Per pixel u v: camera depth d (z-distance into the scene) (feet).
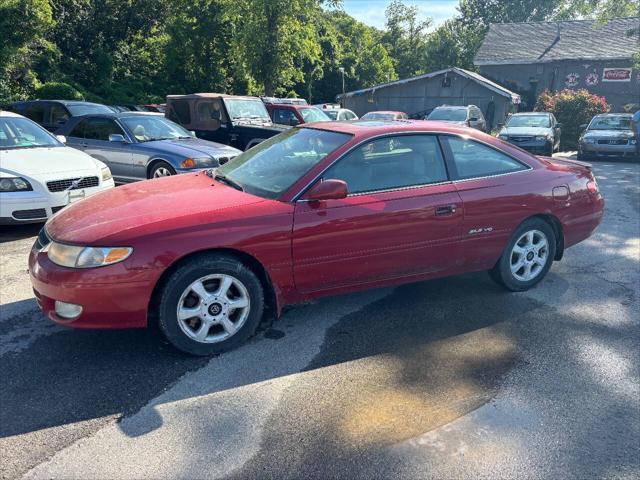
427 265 13.56
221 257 11.18
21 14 68.23
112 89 93.30
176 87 104.73
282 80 85.20
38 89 72.90
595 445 8.78
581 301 14.88
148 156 26.94
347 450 8.54
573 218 15.60
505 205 14.15
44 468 8.02
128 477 7.88
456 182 13.70
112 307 10.57
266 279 11.97
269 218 11.47
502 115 88.43
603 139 51.34
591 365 11.35
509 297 15.08
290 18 80.89
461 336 12.65
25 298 14.39
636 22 100.89
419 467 8.18
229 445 8.63
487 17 173.27
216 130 36.52
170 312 10.91
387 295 15.15
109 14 98.84
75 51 95.04
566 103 71.00
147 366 11.03
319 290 12.44
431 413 9.57
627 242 21.27
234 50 89.10
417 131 13.58
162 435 8.84
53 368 10.87
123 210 11.68
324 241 11.98
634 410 9.76
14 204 19.43
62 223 11.76
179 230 10.82
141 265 10.49
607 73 91.97
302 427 9.11
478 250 14.14
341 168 12.45
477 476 8.01
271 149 14.46
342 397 10.04
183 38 99.60
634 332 12.94
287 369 11.03
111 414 9.37
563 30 105.29
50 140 24.27
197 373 10.80
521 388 10.44
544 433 9.05
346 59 150.30
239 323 11.70
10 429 8.89
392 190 12.84
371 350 11.90
